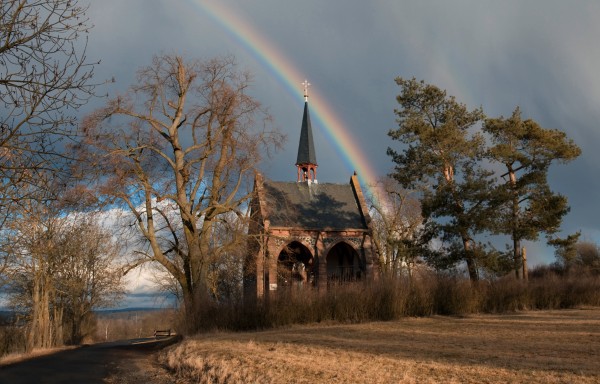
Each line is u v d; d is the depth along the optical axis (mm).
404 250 42188
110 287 56812
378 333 25281
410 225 57094
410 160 44094
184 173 36281
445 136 42594
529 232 41906
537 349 16562
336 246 64875
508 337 21266
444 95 45219
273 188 64500
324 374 12844
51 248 39000
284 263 59688
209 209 35812
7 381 16766
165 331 57312
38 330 42469
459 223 40219
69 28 9414
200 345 21422
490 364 13328
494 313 38062
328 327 30250
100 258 56125
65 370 19719
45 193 10109
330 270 64750
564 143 44906
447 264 40188
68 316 60062
